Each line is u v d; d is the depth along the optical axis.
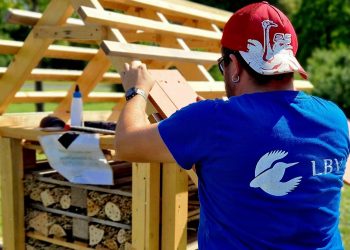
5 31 20.14
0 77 3.79
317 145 1.78
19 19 3.44
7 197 3.73
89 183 3.36
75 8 3.29
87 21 3.04
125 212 3.33
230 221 1.77
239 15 1.87
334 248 1.85
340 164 1.87
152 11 4.02
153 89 2.73
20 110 17.69
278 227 1.73
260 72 1.78
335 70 16.83
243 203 1.74
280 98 1.79
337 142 1.85
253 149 1.70
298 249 1.75
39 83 9.07
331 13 22.14
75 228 3.58
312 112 1.82
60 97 4.69
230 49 1.88
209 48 4.68
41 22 3.53
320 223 1.79
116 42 3.04
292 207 1.73
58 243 3.67
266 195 1.72
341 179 1.89
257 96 1.79
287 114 1.77
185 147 1.76
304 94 1.86
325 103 1.91
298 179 1.74
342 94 16.41
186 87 3.04
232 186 1.74
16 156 3.70
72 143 3.27
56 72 4.43
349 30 21.88
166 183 3.16
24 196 3.78
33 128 3.55
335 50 20.09
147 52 3.16
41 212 3.73
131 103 2.03
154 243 3.17
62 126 3.65
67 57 4.28
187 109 1.79
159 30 3.59
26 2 12.86
